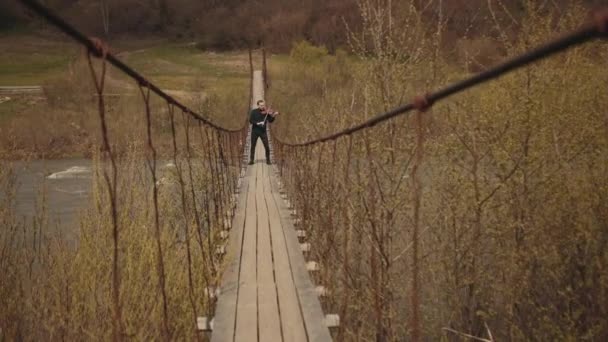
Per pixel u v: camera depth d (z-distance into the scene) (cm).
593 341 816
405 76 812
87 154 2556
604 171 777
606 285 769
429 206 860
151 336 666
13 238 787
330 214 553
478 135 805
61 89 3312
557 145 779
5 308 743
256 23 8769
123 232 724
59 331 714
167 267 688
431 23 820
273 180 1067
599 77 788
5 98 3841
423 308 874
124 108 2570
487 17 812
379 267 756
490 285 860
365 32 822
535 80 771
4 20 8875
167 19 9981
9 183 796
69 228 1052
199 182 888
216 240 625
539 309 809
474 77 192
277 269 508
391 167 800
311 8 6347
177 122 2269
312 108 1094
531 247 806
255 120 1296
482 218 845
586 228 777
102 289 696
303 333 373
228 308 416
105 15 7212
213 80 5334
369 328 782
